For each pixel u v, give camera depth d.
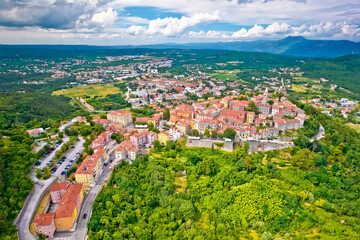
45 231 175.75
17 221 184.25
